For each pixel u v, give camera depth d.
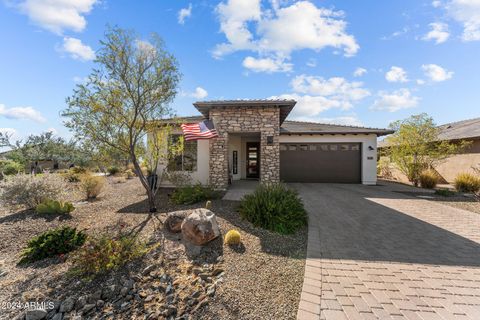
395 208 9.76
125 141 8.92
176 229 6.39
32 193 9.38
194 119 17.58
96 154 9.05
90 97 8.08
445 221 7.96
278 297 3.74
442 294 3.79
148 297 4.03
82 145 8.58
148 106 9.12
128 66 8.46
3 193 9.02
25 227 7.46
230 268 4.69
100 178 13.32
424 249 5.64
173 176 12.38
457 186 14.12
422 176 15.89
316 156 18.06
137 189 14.91
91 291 4.20
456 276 4.38
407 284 4.08
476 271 4.57
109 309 3.84
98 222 7.79
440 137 19.44
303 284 4.06
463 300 3.62
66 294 4.15
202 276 4.43
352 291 3.85
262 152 13.53
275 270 4.59
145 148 9.86
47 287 4.34
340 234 6.65
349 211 9.23
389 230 7.02
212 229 5.81
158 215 8.34
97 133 8.38
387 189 14.90
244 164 20.33
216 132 13.05
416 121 16.38
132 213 8.74
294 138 18.11
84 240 5.94
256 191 8.33
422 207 9.95
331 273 4.45
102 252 4.77
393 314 3.28
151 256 5.18
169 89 9.08
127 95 8.53
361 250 5.55
